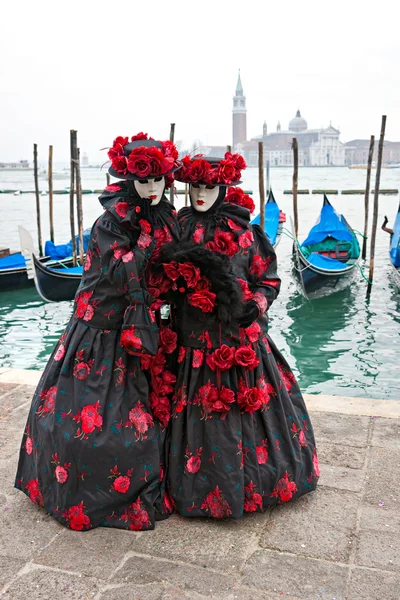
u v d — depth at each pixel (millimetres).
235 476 2346
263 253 2486
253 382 2438
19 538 2307
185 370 2432
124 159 2305
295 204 13086
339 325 9062
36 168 13531
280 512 2449
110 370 2367
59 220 24531
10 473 2801
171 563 2150
